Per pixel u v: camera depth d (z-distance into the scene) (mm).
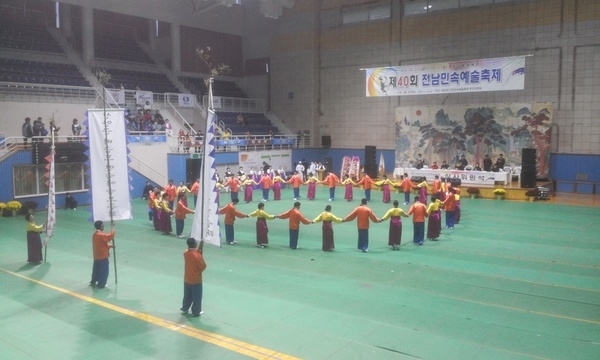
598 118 30078
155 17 38875
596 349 9031
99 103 32062
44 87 30641
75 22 41656
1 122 28312
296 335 9695
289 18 42469
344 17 40031
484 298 11969
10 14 38781
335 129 41125
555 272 14219
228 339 9516
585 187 30844
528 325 10219
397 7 37188
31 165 26500
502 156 33000
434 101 35938
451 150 34969
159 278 13805
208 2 42156
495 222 22062
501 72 30344
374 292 12422
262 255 16359
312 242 18375
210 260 15734
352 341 9391
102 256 12898
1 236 20031
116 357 8766
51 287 13016
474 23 33969
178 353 8898
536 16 31656
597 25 29719
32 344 9359
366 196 29125
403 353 8852
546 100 31688
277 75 43688
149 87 38125
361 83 39344
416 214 17672
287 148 39781
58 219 23953
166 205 20219
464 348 9062
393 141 38031
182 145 33625
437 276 13828
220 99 40875
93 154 13469
